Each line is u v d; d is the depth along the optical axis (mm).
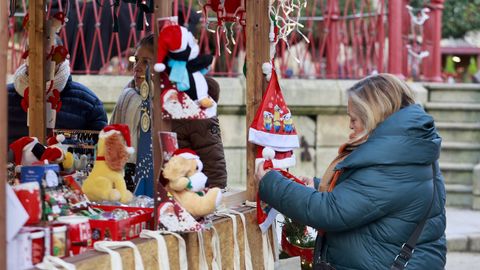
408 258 3004
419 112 3047
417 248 3041
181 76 2623
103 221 2551
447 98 9352
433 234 3080
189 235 2760
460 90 9352
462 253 7074
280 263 3561
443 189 3195
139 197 3094
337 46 9078
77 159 3393
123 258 2410
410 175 2975
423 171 3020
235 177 7965
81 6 7738
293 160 3443
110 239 2539
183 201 2650
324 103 8133
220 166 3844
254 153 3361
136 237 2645
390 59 8844
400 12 8797
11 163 3031
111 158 2887
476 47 19859
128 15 7637
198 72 2713
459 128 9008
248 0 3336
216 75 8227
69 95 4273
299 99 8062
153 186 2910
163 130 2699
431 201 3047
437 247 3104
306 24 10016
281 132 3361
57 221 2459
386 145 2971
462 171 8727
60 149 3082
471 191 8555
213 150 3811
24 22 3930
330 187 3139
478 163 8844
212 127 3826
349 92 3174
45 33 3889
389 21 8836
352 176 3027
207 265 2859
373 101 3068
